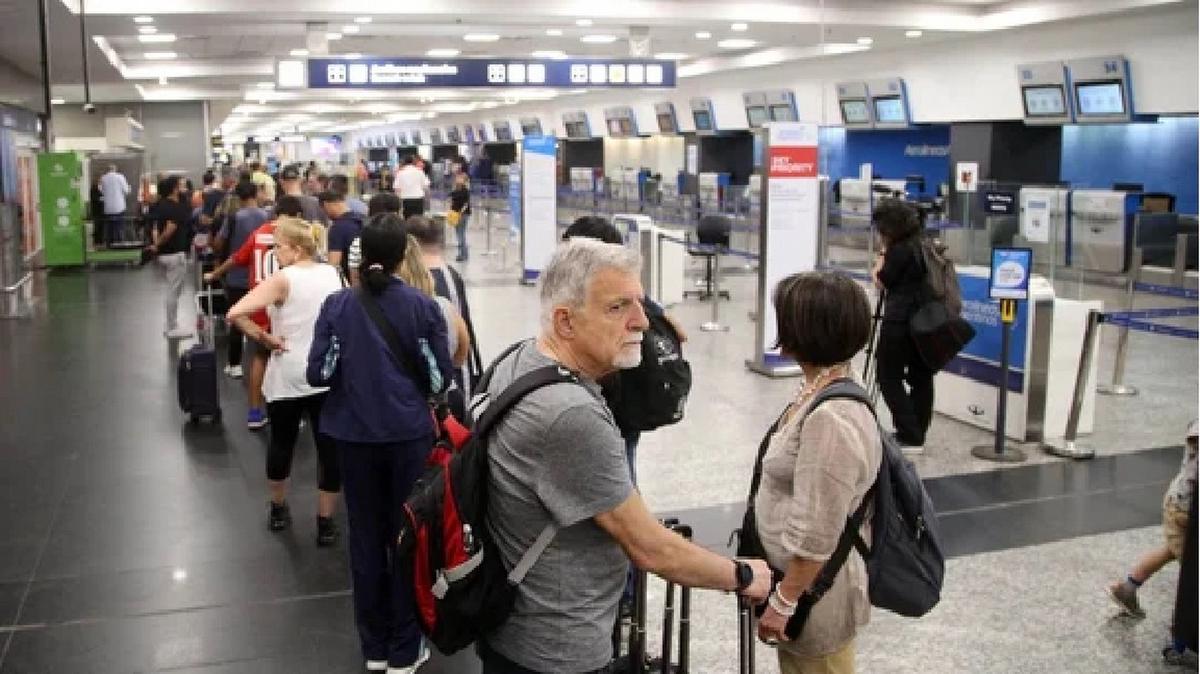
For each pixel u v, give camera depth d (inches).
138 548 202.7
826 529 94.7
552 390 81.2
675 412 139.5
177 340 433.1
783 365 367.6
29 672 154.1
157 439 280.8
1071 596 180.9
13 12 507.2
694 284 599.2
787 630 100.5
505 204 1058.1
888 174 855.7
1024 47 647.1
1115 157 679.7
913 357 256.2
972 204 578.9
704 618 172.1
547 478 80.6
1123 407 318.3
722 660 157.3
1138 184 634.8
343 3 518.9
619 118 1140.5
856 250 702.5
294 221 199.0
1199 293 340.2
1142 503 228.2
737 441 280.5
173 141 1333.7
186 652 160.6
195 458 263.0
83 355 401.7
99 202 767.7
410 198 720.3
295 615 173.8
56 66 790.5
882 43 713.6
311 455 265.9
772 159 355.9
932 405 266.1
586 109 1213.7
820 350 99.7
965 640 165.0
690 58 860.0
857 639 165.2
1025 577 189.0
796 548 95.4
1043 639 165.3
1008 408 279.3
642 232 521.3
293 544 204.5
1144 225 517.0
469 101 1294.3
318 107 1440.7
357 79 563.2
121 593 181.8
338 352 149.1
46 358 396.2
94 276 668.1
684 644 116.1
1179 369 378.3
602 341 84.4
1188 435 158.1
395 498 151.9
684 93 1022.4
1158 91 563.2
